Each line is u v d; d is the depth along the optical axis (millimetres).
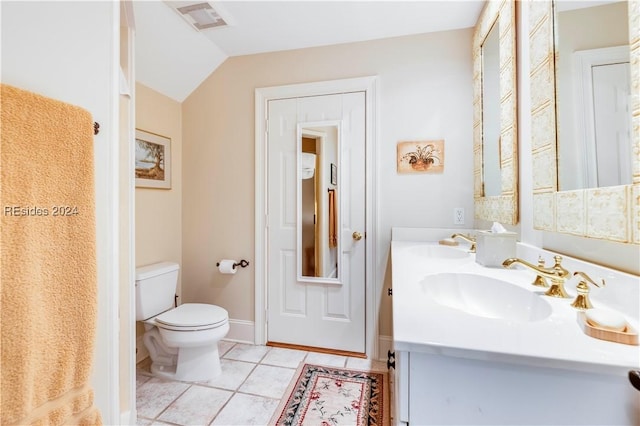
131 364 1240
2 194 497
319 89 2137
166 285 2021
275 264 2254
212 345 1817
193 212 2402
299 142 2186
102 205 750
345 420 1431
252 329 2285
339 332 2131
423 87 1975
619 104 670
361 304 2092
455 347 526
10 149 509
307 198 2189
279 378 1791
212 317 1785
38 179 551
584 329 579
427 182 1973
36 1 599
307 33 1990
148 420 1441
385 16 1797
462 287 1041
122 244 1211
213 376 1786
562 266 917
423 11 1746
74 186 616
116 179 781
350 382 1745
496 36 1506
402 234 1988
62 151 594
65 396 605
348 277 2115
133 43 1255
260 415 1470
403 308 703
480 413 533
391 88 2027
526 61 1191
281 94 2211
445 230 1930
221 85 2336
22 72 576
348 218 2115
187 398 1604
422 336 559
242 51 2232
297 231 2193
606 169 711
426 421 556
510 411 521
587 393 495
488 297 984
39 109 556
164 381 1771
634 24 607
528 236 1198
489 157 1614
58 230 586
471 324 615
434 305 724
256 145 2260
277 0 1655
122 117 1202
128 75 1233
